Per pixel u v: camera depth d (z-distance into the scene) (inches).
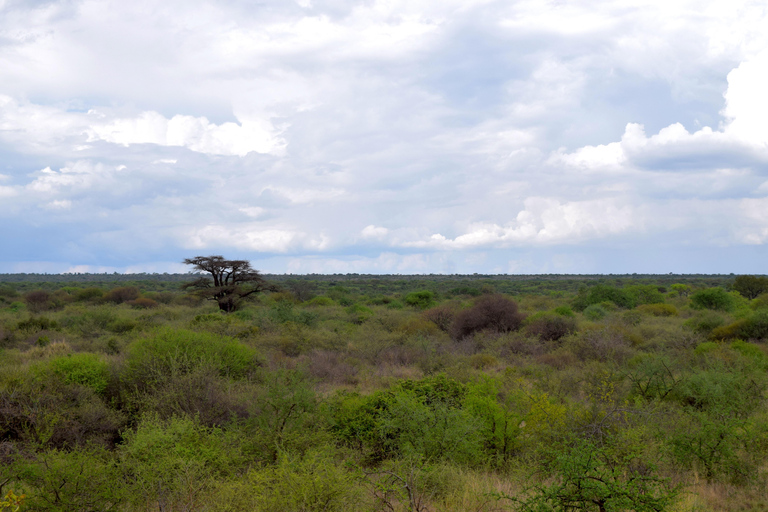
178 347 466.6
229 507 220.1
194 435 301.4
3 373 420.5
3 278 5516.7
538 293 2677.2
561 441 301.3
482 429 326.3
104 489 226.5
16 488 217.6
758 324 773.3
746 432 292.2
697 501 239.9
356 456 314.0
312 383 385.1
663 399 432.1
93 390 410.6
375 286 3511.3
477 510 229.8
